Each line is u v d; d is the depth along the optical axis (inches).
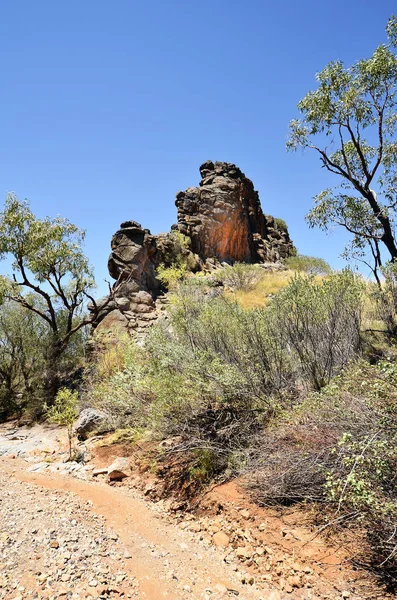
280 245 1266.0
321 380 220.7
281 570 118.6
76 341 512.1
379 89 312.0
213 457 194.9
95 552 127.0
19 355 473.7
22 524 140.7
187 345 271.4
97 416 303.9
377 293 286.7
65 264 492.7
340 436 137.5
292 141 344.2
